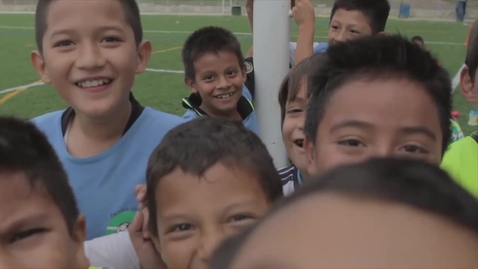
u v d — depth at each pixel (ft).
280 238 1.18
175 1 93.81
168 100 24.09
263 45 8.87
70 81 5.01
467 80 6.11
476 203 1.16
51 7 4.97
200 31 10.03
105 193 5.25
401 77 3.59
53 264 2.93
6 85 27.04
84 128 5.41
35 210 2.95
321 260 1.05
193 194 3.73
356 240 1.05
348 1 11.30
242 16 74.95
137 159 5.32
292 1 11.27
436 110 3.65
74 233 3.32
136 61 5.43
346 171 1.29
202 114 9.56
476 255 1.03
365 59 3.68
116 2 5.05
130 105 5.57
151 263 4.33
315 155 4.08
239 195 3.74
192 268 3.76
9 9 83.71
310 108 4.26
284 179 6.07
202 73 9.41
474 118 18.61
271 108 9.15
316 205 1.20
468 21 66.74
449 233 1.07
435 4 86.79
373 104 3.50
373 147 3.51
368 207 1.13
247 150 3.95
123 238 4.50
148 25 59.36
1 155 2.90
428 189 1.18
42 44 5.20
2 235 2.84
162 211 3.90
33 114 21.79
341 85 3.72
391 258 1.01
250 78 9.50
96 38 4.93
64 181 3.29
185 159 3.81
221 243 1.48
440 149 3.74
